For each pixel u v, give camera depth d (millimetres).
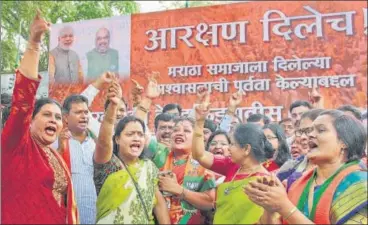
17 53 5270
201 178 3719
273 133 3570
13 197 4020
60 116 4000
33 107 4031
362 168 3348
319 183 3439
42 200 3980
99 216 3871
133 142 3844
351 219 3316
